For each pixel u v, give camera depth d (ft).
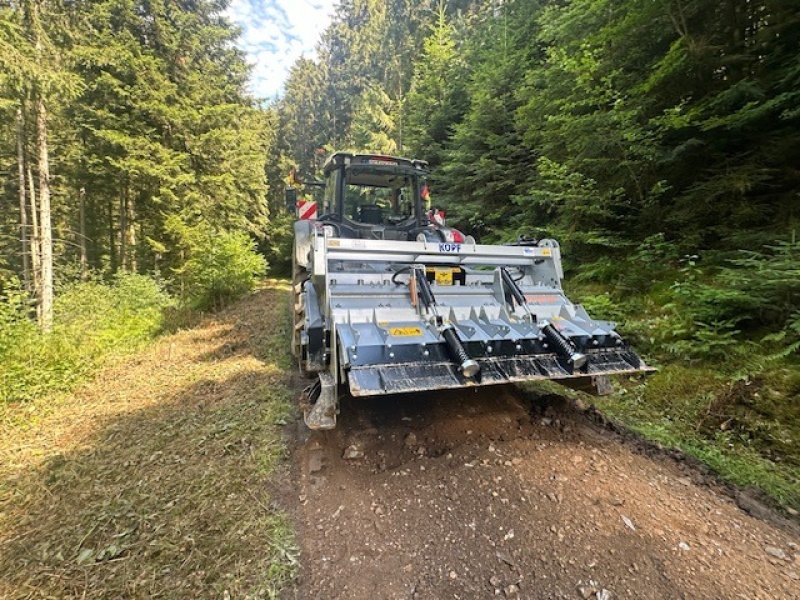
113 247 52.49
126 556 7.50
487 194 30.17
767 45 15.40
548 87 23.38
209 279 37.40
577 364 9.15
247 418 12.82
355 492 8.47
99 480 10.60
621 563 6.22
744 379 10.93
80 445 13.09
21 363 19.38
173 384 17.80
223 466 10.12
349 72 100.94
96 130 37.52
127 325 29.19
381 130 56.70
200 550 7.32
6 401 17.40
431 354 8.67
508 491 8.05
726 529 7.02
